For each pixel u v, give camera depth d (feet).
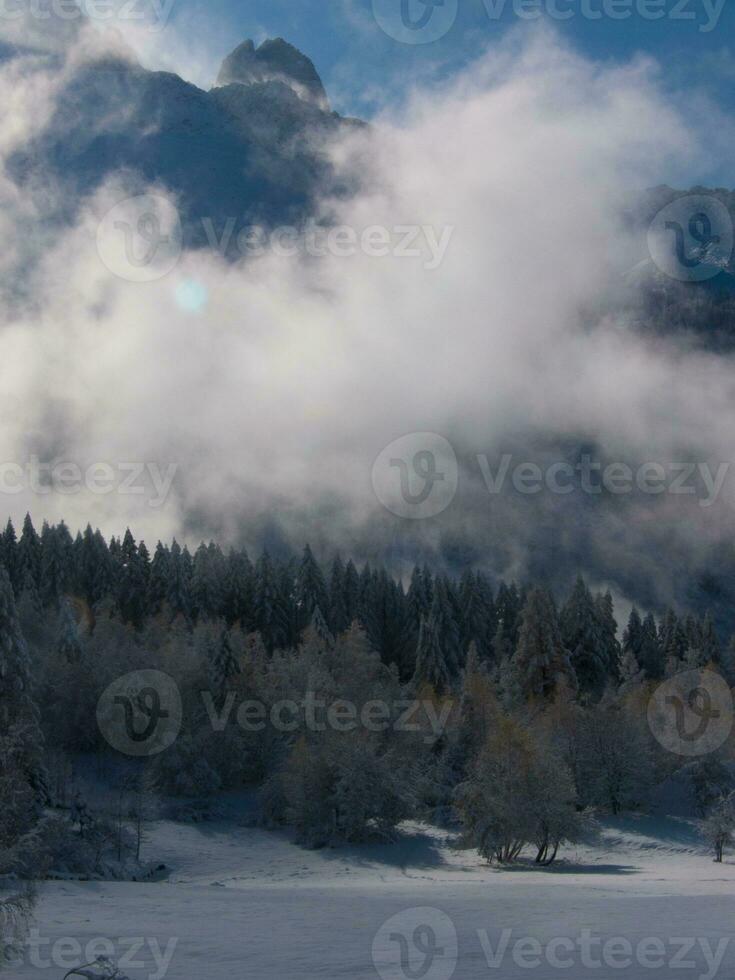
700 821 217.15
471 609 365.81
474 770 195.42
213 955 69.51
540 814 182.91
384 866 183.11
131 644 273.75
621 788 225.15
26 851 102.01
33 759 171.32
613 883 150.71
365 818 202.90
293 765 211.41
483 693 250.37
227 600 369.09
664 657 377.91
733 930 80.18
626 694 269.44
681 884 146.41
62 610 264.72
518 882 155.43
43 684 250.78
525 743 190.90
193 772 234.58
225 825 217.15
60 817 171.22
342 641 297.33
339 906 103.55
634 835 206.39
